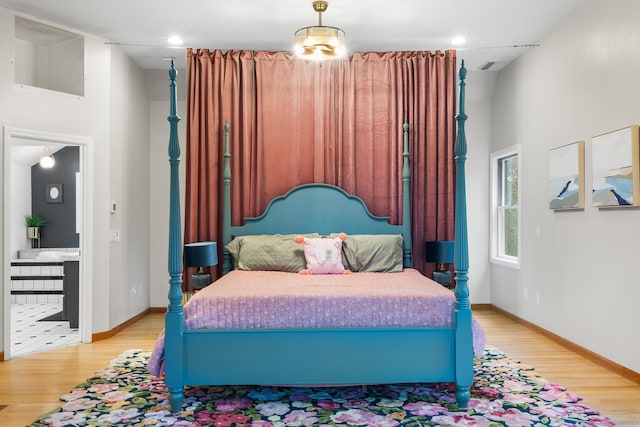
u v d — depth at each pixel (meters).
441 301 3.09
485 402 3.08
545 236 4.66
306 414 2.92
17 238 7.42
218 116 5.01
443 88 5.04
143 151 5.64
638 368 3.37
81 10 4.07
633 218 3.40
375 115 5.06
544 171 4.67
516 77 5.29
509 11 4.11
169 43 4.86
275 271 4.54
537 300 4.82
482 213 6.02
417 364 3.03
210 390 3.35
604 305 3.74
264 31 4.55
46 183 7.65
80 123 4.50
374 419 2.84
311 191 4.95
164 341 3.04
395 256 4.60
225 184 4.90
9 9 4.04
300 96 5.02
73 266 5.17
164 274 5.89
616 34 3.55
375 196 5.07
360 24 4.37
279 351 3.00
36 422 2.79
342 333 3.01
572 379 3.48
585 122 3.98
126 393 3.27
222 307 3.05
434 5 3.97
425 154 5.07
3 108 4.02
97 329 4.64
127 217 5.14
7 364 3.92
